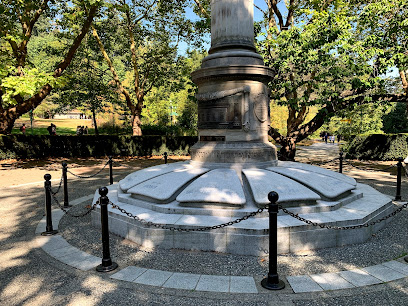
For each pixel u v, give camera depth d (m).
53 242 5.96
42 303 3.87
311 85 15.53
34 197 10.12
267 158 8.03
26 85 13.39
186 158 23.23
